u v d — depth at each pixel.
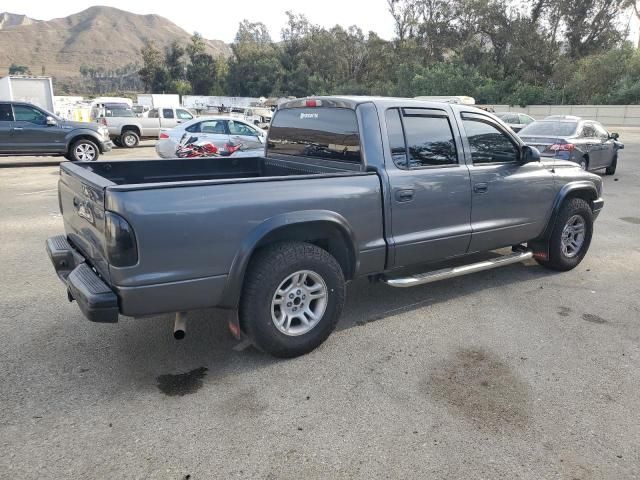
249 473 2.60
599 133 13.45
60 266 3.98
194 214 3.14
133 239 2.97
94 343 3.98
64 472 2.58
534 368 3.70
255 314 3.50
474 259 6.14
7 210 8.97
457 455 2.76
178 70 98.75
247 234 3.35
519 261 5.80
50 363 3.67
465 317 4.59
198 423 3.01
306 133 4.67
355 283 5.48
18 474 2.56
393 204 4.07
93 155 15.73
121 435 2.88
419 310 4.74
